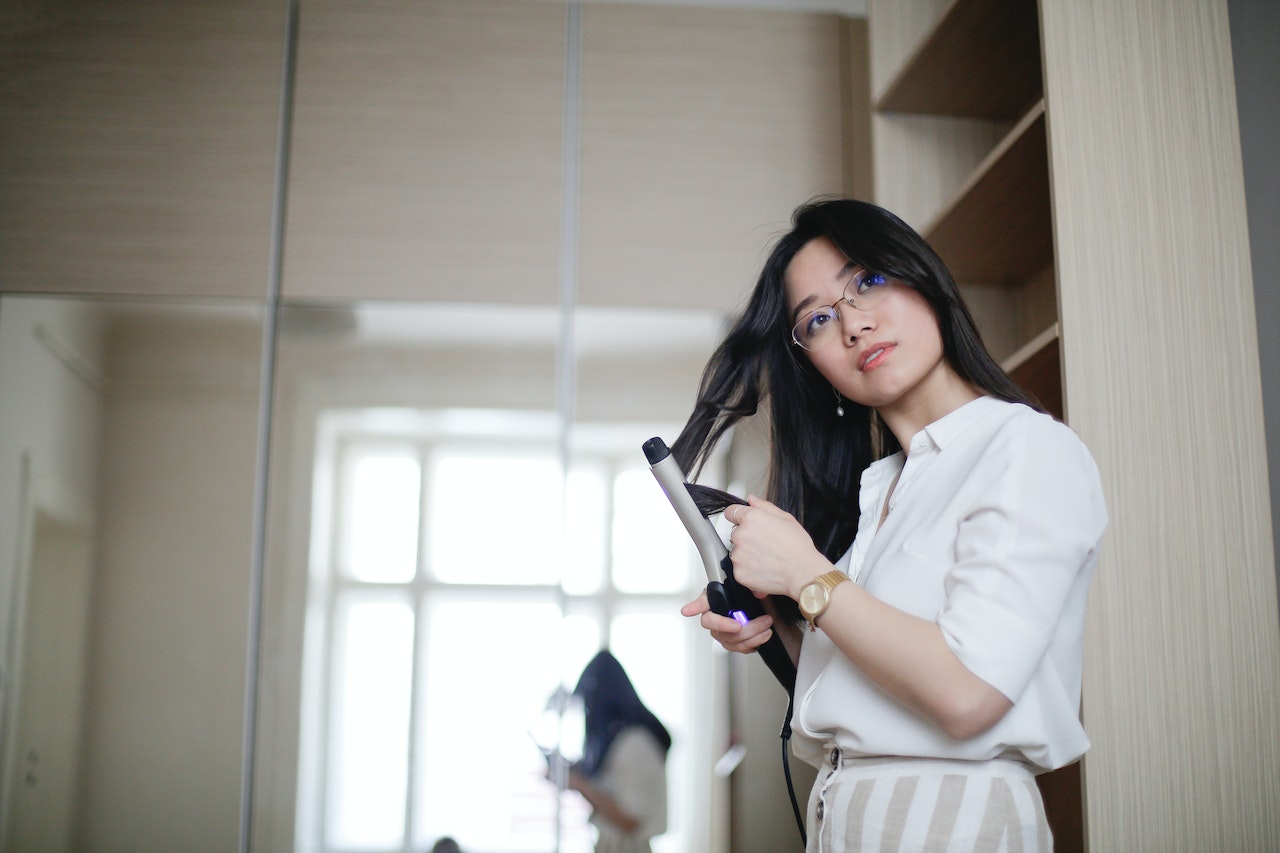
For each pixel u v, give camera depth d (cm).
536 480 292
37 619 281
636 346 300
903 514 104
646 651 284
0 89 305
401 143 308
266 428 293
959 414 105
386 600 286
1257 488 160
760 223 308
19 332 293
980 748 93
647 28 318
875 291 108
